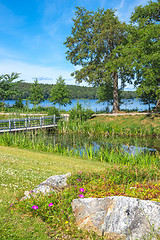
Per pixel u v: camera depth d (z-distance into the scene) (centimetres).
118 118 3192
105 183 629
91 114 3472
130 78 3656
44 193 610
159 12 3119
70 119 3359
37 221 474
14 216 489
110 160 1405
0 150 1362
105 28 3334
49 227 451
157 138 2400
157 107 3431
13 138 1927
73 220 460
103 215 426
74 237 407
